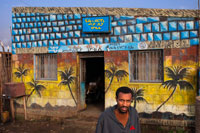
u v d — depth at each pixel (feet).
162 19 20.31
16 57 26.91
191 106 19.60
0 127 23.03
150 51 21.27
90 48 23.16
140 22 21.08
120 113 7.52
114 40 22.11
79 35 23.66
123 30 21.72
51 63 25.70
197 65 19.25
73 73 24.13
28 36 26.25
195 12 19.51
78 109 24.35
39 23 25.57
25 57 26.45
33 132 21.15
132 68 21.91
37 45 25.76
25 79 26.50
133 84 21.48
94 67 34.71
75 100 24.20
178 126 19.88
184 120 19.75
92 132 20.42
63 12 24.31
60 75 24.72
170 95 20.26
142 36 21.04
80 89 24.77
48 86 25.36
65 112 24.57
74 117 24.04
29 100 26.40
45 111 25.46
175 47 19.93
